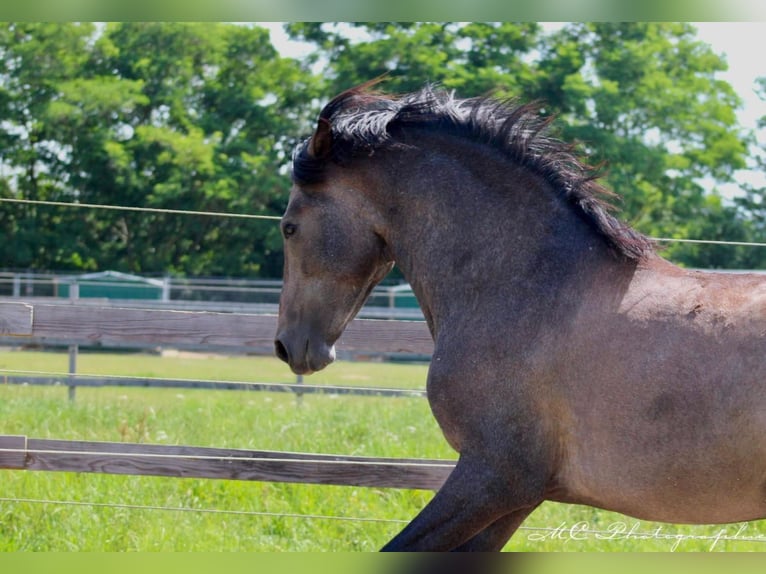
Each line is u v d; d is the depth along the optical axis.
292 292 5.16
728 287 4.33
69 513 7.28
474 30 38.84
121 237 41.78
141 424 9.69
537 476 4.49
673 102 40.81
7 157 40.91
